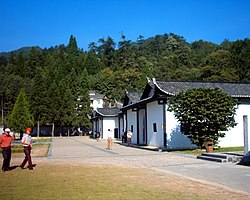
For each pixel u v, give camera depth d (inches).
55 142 1638.8
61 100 2610.7
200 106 840.3
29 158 537.3
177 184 385.7
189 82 1127.0
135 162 647.1
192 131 880.9
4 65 4768.7
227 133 1034.1
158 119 1076.5
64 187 368.8
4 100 3100.4
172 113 1008.9
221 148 930.1
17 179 430.6
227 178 430.3
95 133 2418.8
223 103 839.1
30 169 534.9
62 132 2856.8
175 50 4682.6
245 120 651.5
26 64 4224.9
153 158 724.0
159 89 1020.5
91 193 333.4
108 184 386.9
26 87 3125.0
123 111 1572.3
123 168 547.2
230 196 314.5
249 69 2440.9
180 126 1005.2
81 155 836.0
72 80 3068.4
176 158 714.2
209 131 862.5
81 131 2915.8
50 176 457.1
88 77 3629.4
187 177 441.7
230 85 1156.5
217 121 836.6
